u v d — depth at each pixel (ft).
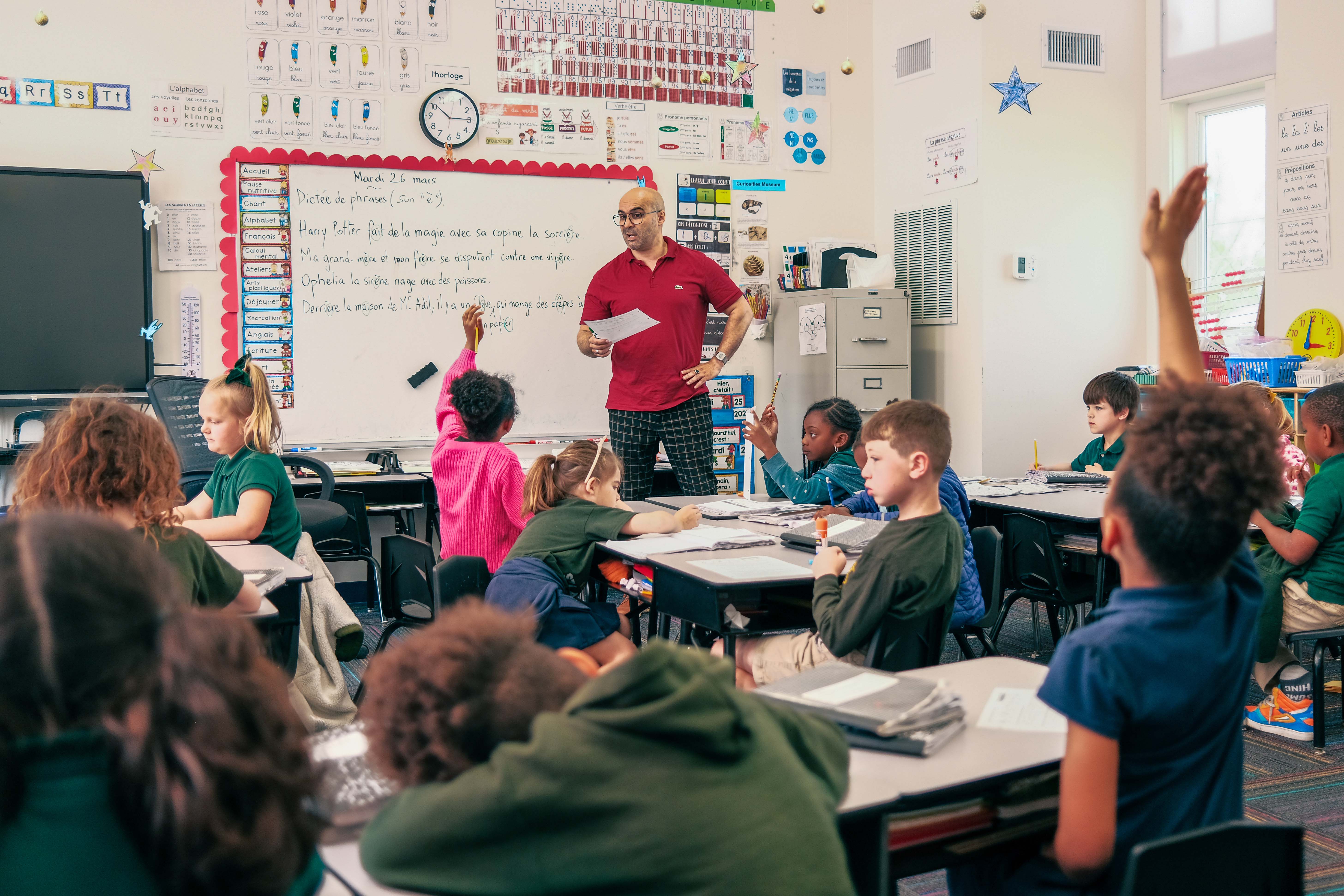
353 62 16.24
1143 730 3.85
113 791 2.35
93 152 15.10
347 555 14.93
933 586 6.72
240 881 2.39
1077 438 17.90
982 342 17.21
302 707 8.54
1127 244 18.11
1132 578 4.01
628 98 17.79
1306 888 6.95
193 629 2.49
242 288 15.84
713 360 16.12
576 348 17.60
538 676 3.15
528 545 8.87
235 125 15.72
